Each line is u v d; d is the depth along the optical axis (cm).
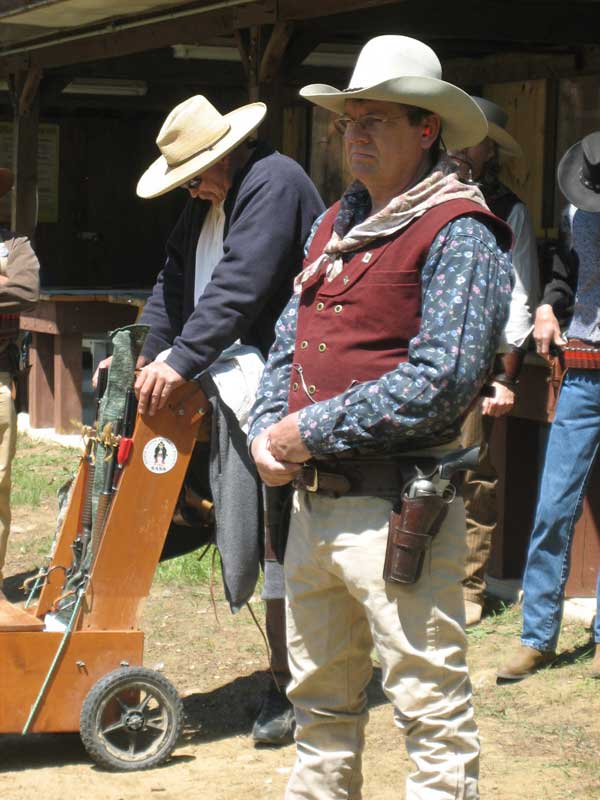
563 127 1127
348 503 351
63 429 1234
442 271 335
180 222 579
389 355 347
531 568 580
